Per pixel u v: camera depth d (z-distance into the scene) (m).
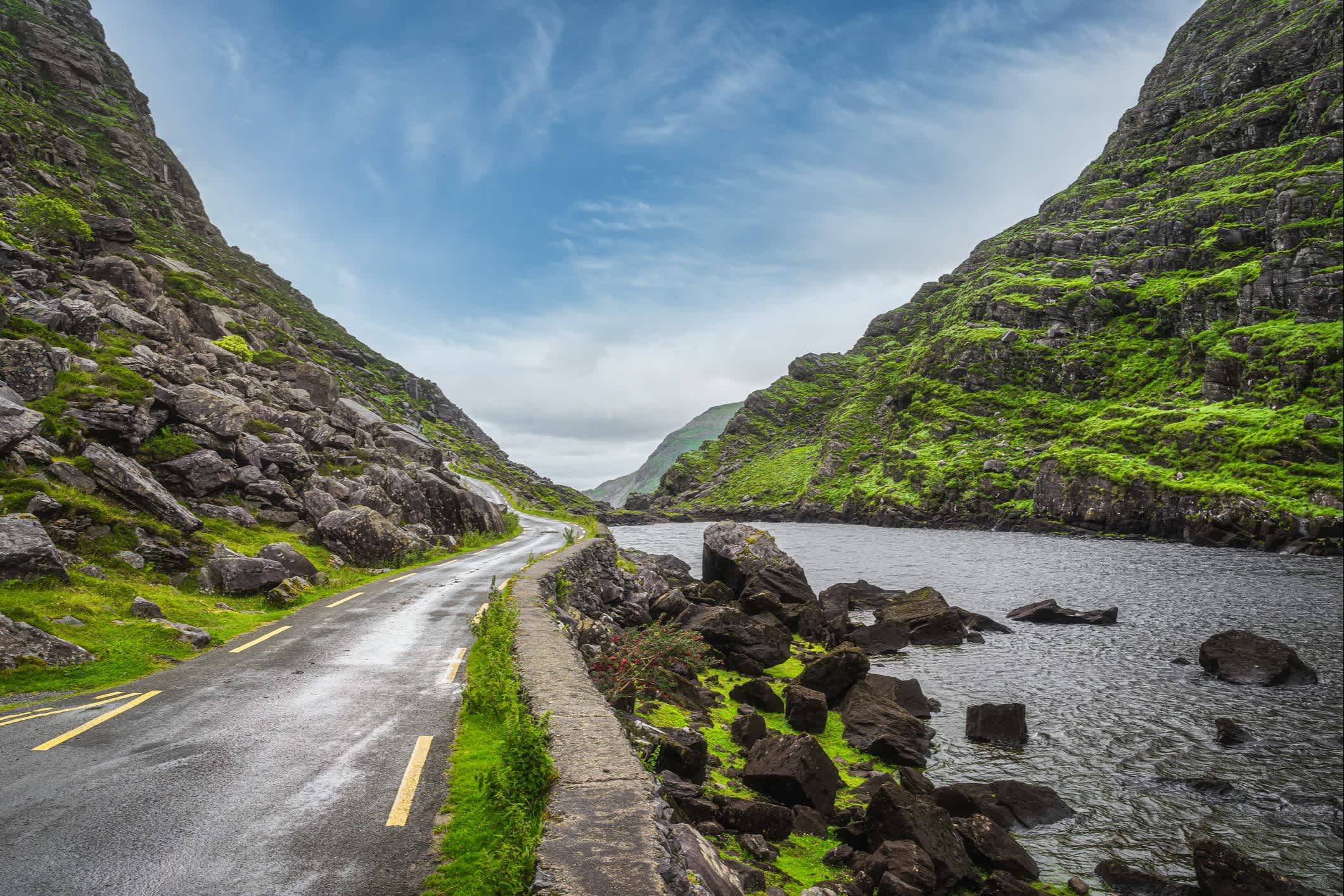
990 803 17.89
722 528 50.28
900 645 37.56
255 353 67.12
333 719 12.16
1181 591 59.09
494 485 133.75
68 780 9.34
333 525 38.19
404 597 27.48
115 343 43.03
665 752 14.77
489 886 6.28
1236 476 114.38
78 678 14.76
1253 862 14.66
